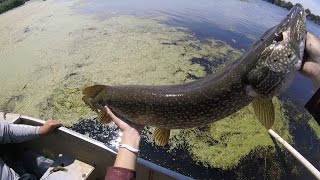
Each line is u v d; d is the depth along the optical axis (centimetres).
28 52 177
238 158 113
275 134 111
